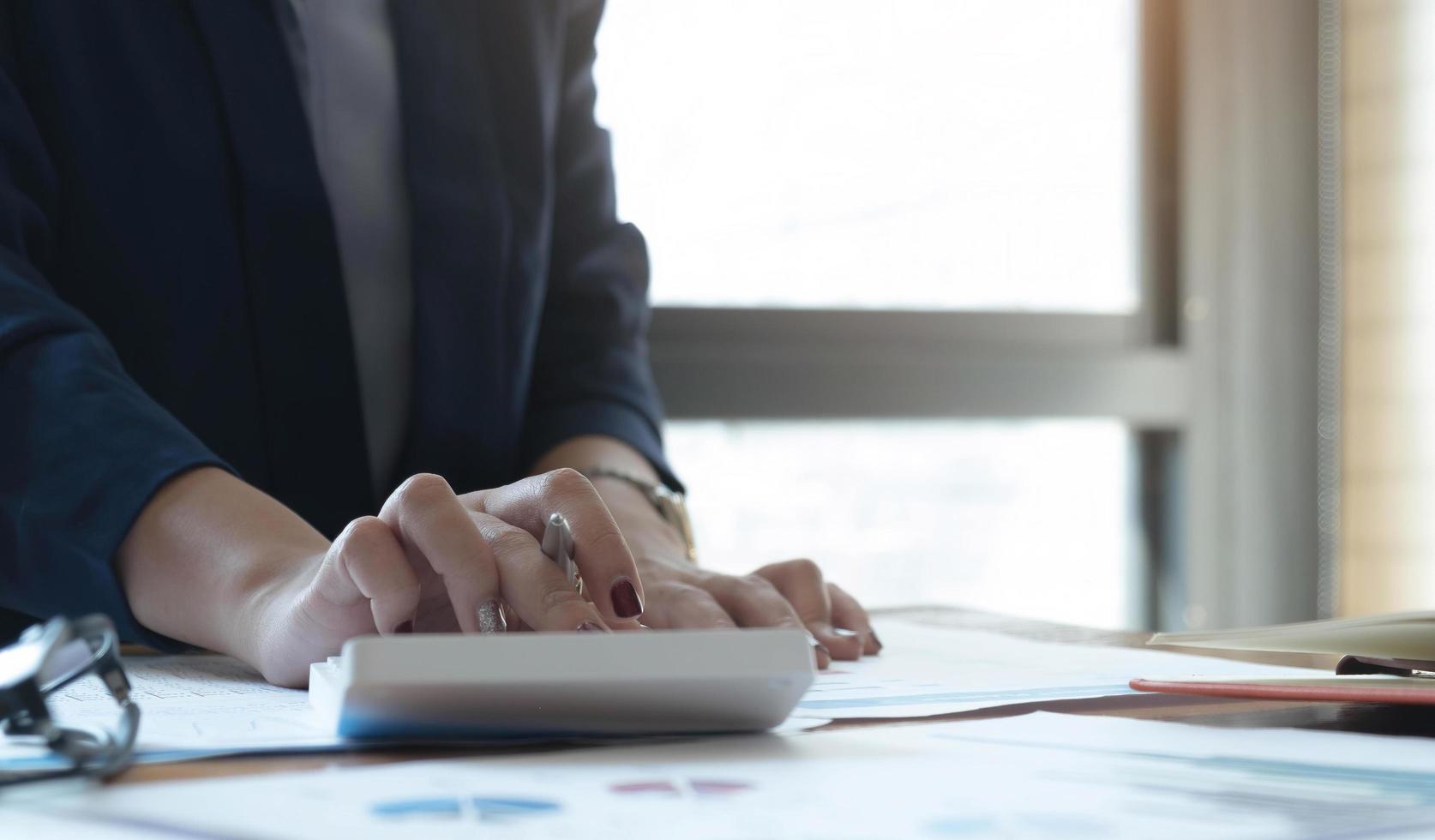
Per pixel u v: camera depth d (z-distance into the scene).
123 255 0.77
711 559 2.00
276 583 0.51
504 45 0.91
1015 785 0.30
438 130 0.87
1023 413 2.12
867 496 2.07
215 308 0.78
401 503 0.46
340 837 0.24
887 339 2.06
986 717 0.42
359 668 0.33
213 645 0.54
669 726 0.37
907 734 0.38
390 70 0.88
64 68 0.76
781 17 1.99
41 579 0.57
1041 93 2.15
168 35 0.79
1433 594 2.11
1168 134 2.21
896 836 0.25
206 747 0.34
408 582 0.44
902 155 2.07
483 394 0.87
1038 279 2.16
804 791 0.29
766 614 0.60
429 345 0.86
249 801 0.28
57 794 0.29
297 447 0.81
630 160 1.92
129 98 0.77
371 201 0.86
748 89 1.98
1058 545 2.18
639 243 1.00
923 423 2.10
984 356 2.11
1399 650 0.41
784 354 1.99
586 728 0.36
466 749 0.35
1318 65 2.23
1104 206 2.19
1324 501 2.24
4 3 0.75
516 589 0.44
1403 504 2.16
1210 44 2.19
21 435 0.58
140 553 0.55
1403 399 2.16
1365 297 2.21
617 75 1.91
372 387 0.87
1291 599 2.23
